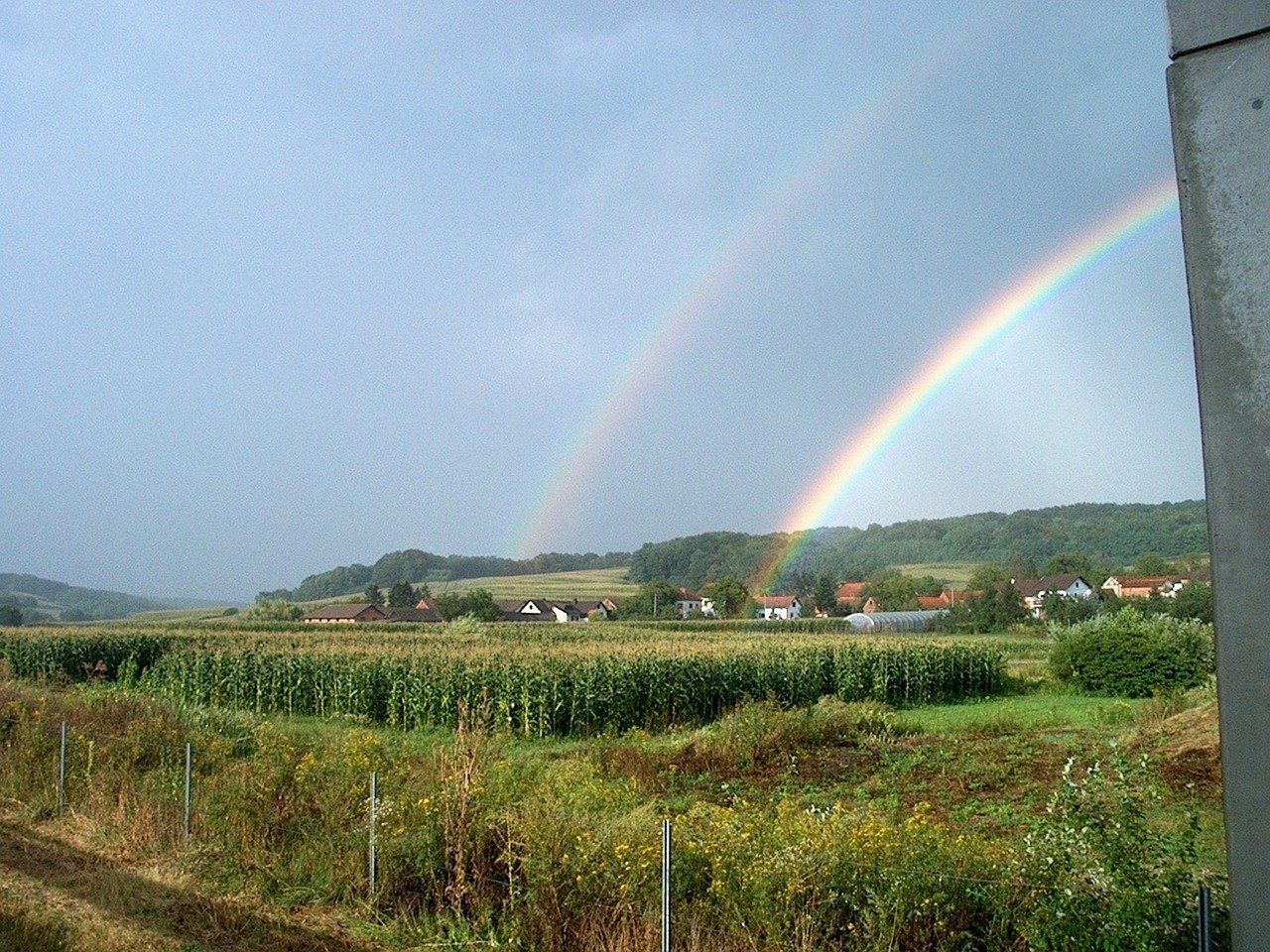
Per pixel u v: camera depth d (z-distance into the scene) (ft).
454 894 25.16
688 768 50.44
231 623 221.25
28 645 107.14
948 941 19.65
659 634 158.40
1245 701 11.09
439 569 605.73
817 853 22.20
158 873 29.30
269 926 25.41
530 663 76.84
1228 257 11.53
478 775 28.32
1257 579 11.07
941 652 101.65
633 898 22.54
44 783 39.19
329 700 83.56
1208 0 11.87
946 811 37.96
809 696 92.58
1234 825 11.12
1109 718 64.85
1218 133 11.70
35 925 25.17
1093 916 17.31
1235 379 11.39
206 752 42.27
